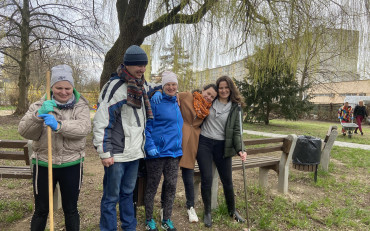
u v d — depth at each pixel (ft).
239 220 10.88
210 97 10.49
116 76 8.54
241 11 20.59
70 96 7.65
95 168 17.66
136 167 8.88
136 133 8.52
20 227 9.77
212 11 19.93
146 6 22.25
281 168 14.58
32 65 65.36
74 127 7.29
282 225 11.00
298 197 14.23
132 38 24.56
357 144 34.78
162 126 9.36
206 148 10.66
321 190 15.62
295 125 62.28
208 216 10.64
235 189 14.82
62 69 7.45
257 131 46.65
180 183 15.29
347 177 18.61
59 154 7.43
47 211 7.77
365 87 121.29
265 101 56.03
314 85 84.64
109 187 8.45
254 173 18.45
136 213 10.82
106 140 8.02
